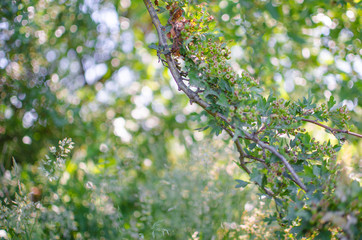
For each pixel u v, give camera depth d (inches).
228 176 80.3
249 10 101.1
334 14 100.7
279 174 42.2
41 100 97.9
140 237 65.5
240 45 103.7
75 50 105.0
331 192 37.7
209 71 43.6
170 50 47.0
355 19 99.7
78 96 110.3
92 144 101.1
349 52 103.8
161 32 48.0
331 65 107.5
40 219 64.4
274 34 108.0
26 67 96.3
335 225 36.9
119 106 123.0
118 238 66.0
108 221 68.4
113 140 103.3
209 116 56.8
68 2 98.3
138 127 123.9
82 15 101.4
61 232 65.2
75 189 71.6
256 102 42.4
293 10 102.3
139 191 84.1
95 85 116.9
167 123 129.6
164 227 71.1
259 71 102.7
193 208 74.9
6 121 94.9
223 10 97.8
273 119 42.5
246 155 44.5
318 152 45.1
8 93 94.8
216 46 45.7
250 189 75.5
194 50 45.7
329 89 106.3
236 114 41.0
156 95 129.6
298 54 109.8
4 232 56.3
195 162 84.7
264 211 68.1
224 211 73.2
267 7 96.6
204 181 82.2
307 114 47.6
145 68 125.9
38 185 75.0
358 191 35.1
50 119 99.6
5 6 89.7
